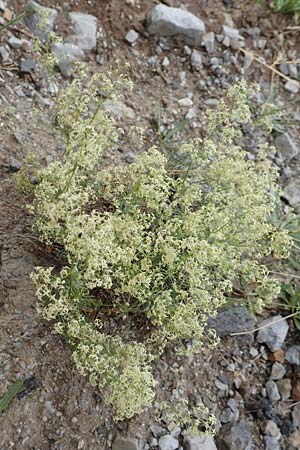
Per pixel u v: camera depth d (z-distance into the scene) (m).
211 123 0.55
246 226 0.52
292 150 0.74
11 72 0.67
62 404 0.52
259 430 0.58
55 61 0.56
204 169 0.62
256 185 0.54
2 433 0.50
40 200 0.49
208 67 0.77
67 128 0.53
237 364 0.60
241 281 0.63
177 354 0.53
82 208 0.56
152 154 0.50
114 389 0.47
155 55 0.76
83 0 0.75
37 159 0.61
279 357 0.61
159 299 0.46
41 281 0.54
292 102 0.79
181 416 0.49
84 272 0.47
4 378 0.51
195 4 0.80
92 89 0.53
